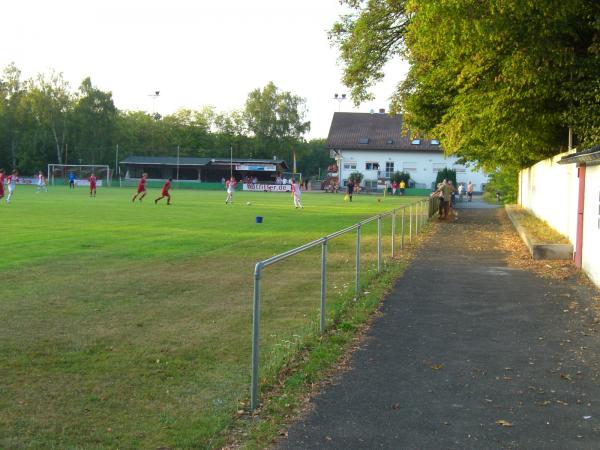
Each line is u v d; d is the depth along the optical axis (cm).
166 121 11419
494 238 2172
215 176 9406
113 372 671
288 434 505
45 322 876
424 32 1448
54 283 1153
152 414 552
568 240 1683
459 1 1280
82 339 795
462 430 518
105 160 10131
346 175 8769
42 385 627
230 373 667
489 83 1664
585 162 1348
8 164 9975
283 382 637
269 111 11694
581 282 1245
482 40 1395
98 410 562
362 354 741
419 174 8656
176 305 1006
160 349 757
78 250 1586
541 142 2122
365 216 3169
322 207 4081
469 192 6259
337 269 1412
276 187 8131
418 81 2453
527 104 1691
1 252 1514
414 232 2352
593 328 873
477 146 3012
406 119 2839
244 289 1152
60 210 3069
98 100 10006
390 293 1130
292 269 1402
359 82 2728
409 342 797
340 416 546
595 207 1238
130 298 1049
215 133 11712
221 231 2219
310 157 13550
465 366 698
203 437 499
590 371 682
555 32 1459
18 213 2809
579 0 1344
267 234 2145
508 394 608
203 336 820
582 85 1570
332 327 863
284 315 947
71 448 481
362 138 8862
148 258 1498
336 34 2744
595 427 527
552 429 522
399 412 558
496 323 905
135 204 3766
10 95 10075
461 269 1426
